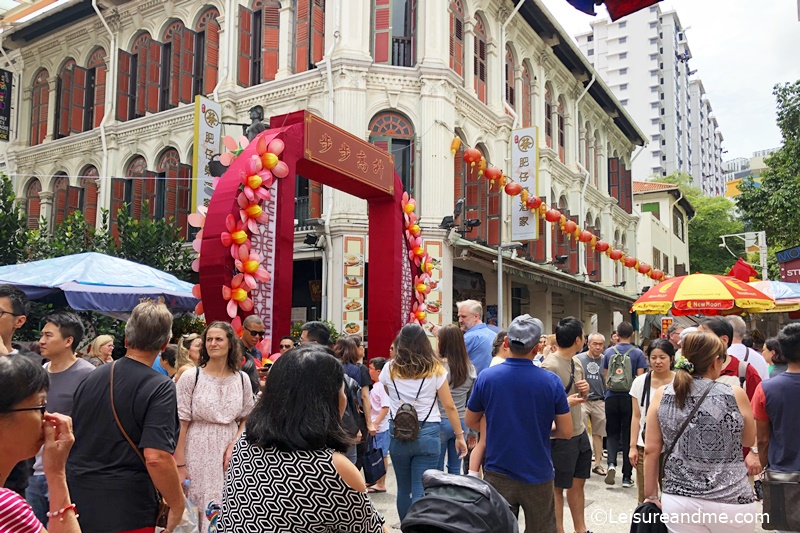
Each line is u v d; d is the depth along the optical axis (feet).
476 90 59.36
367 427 21.76
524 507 12.88
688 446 11.39
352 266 48.42
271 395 7.59
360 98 50.03
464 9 58.34
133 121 61.21
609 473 25.08
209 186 50.60
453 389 19.31
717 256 159.63
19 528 5.76
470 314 22.47
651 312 30.83
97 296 28.12
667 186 125.59
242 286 24.14
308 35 53.16
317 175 30.53
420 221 50.01
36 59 71.82
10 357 7.08
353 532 7.29
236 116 55.06
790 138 69.21
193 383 14.26
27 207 69.62
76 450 10.32
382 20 52.31
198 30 59.77
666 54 309.63
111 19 64.80
